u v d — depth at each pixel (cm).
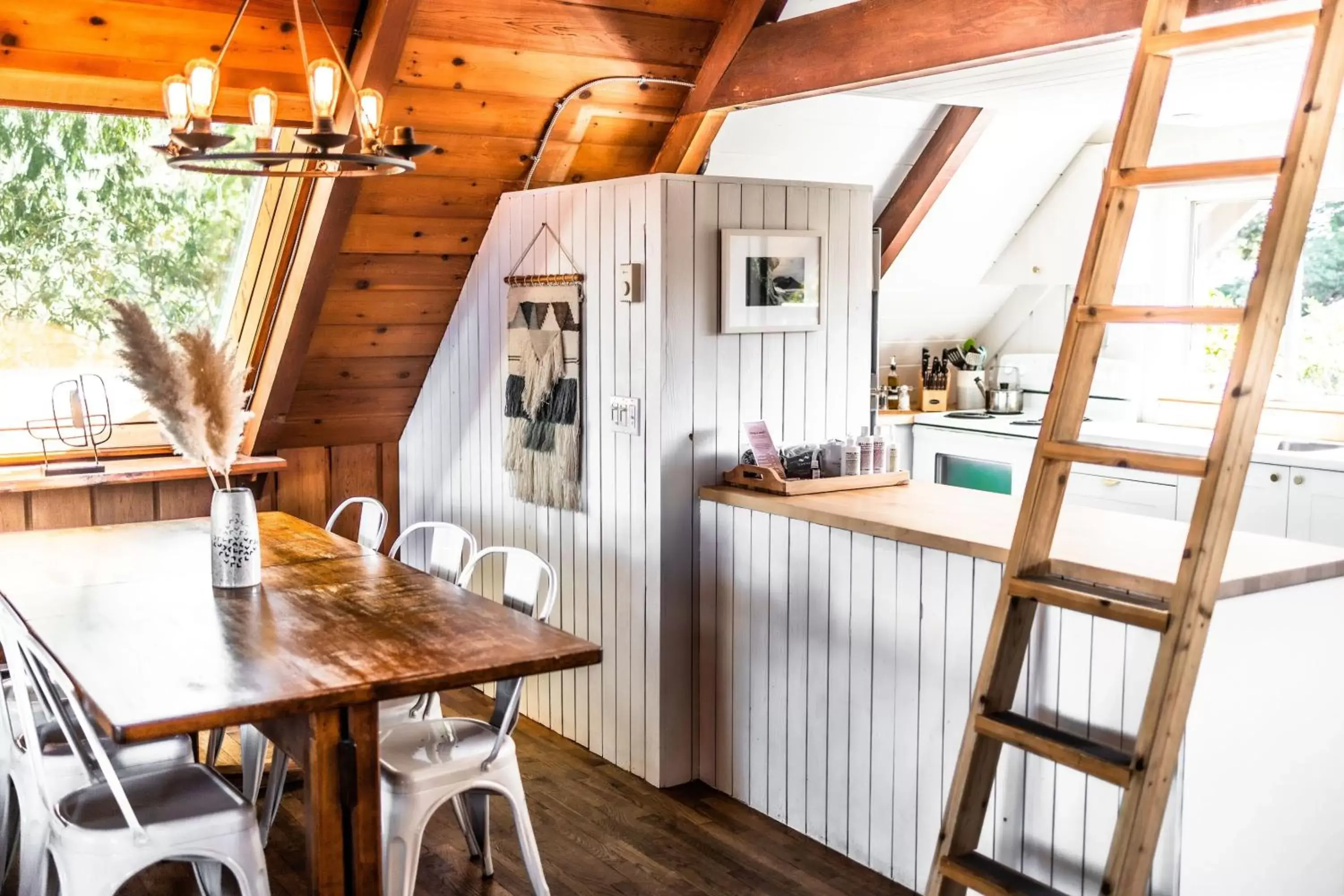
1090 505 525
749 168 496
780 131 481
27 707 271
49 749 303
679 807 387
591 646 276
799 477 390
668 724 401
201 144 254
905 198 532
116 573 348
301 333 472
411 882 282
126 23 357
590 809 385
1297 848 294
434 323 512
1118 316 267
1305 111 240
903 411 613
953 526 326
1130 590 268
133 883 334
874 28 373
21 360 474
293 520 434
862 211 425
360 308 487
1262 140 513
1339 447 498
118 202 459
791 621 367
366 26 379
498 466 487
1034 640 291
